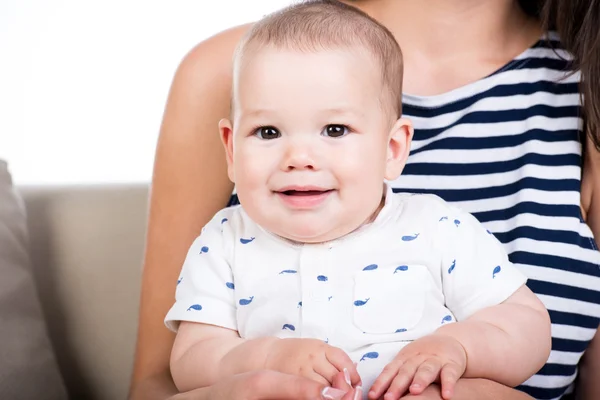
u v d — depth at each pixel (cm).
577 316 163
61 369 203
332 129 130
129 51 316
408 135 142
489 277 136
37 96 315
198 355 133
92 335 203
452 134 169
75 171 317
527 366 133
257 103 130
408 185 167
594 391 171
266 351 123
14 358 177
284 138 129
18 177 315
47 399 180
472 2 172
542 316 137
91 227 208
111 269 205
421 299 133
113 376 201
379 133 134
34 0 312
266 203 131
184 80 183
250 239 140
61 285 205
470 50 175
